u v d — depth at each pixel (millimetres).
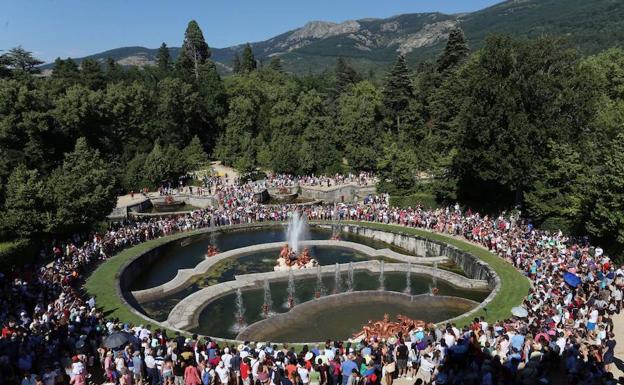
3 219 50812
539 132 57750
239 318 42375
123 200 87062
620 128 54062
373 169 105750
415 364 27562
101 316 36344
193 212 72938
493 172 60375
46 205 54469
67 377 26766
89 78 128500
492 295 41281
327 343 26578
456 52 108562
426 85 109438
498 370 23297
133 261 53250
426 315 40844
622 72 76688
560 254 43188
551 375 25781
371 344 28109
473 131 62125
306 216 73750
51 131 84000
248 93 134625
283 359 25922
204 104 128750
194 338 30266
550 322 28516
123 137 107688
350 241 67125
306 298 46656
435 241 58688
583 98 59938
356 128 111500
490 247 54375
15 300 36000
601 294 32906
